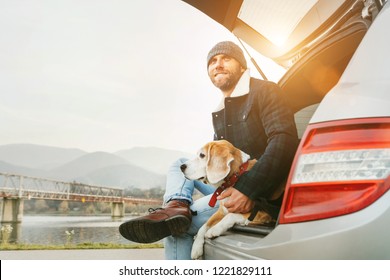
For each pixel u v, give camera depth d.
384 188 0.68
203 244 1.50
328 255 0.69
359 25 1.54
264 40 2.42
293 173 0.79
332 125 0.77
